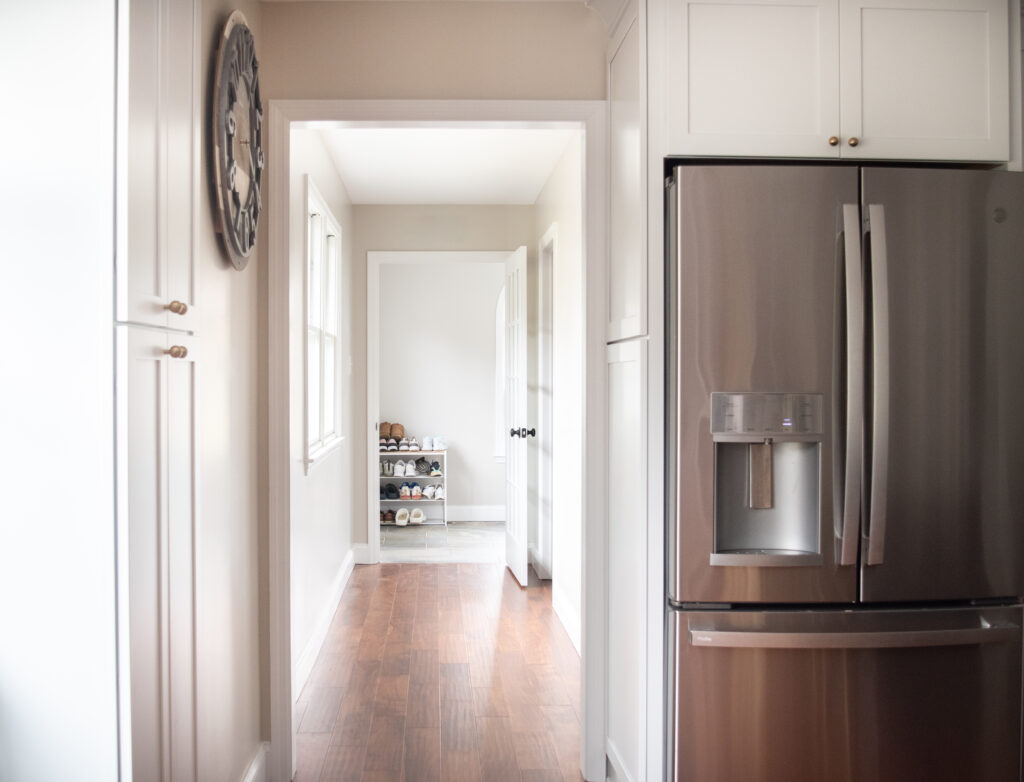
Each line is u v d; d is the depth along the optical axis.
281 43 2.63
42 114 1.38
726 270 2.09
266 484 2.66
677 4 2.21
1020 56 2.28
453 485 7.53
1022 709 2.18
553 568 4.74
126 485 1.39
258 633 2.64
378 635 4.20
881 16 2.24
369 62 2.65
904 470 2.12
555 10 2.69
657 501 2.18
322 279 4.29
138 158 1.44
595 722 2.69
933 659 2.15
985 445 2.14
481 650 3.97
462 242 5.97
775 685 2.12
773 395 2.09
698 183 2.09
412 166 4.82
